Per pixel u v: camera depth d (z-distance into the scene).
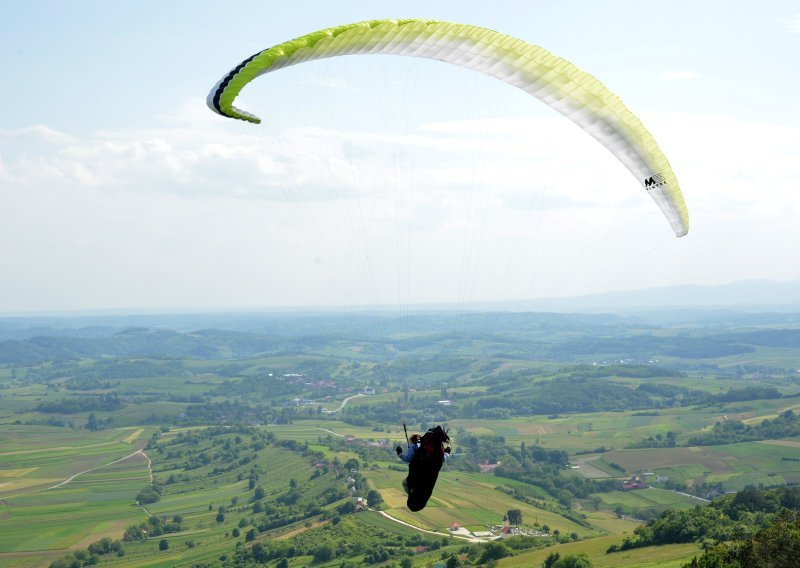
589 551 69.06
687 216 14.31
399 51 12.46
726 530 59.41
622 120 13.23
